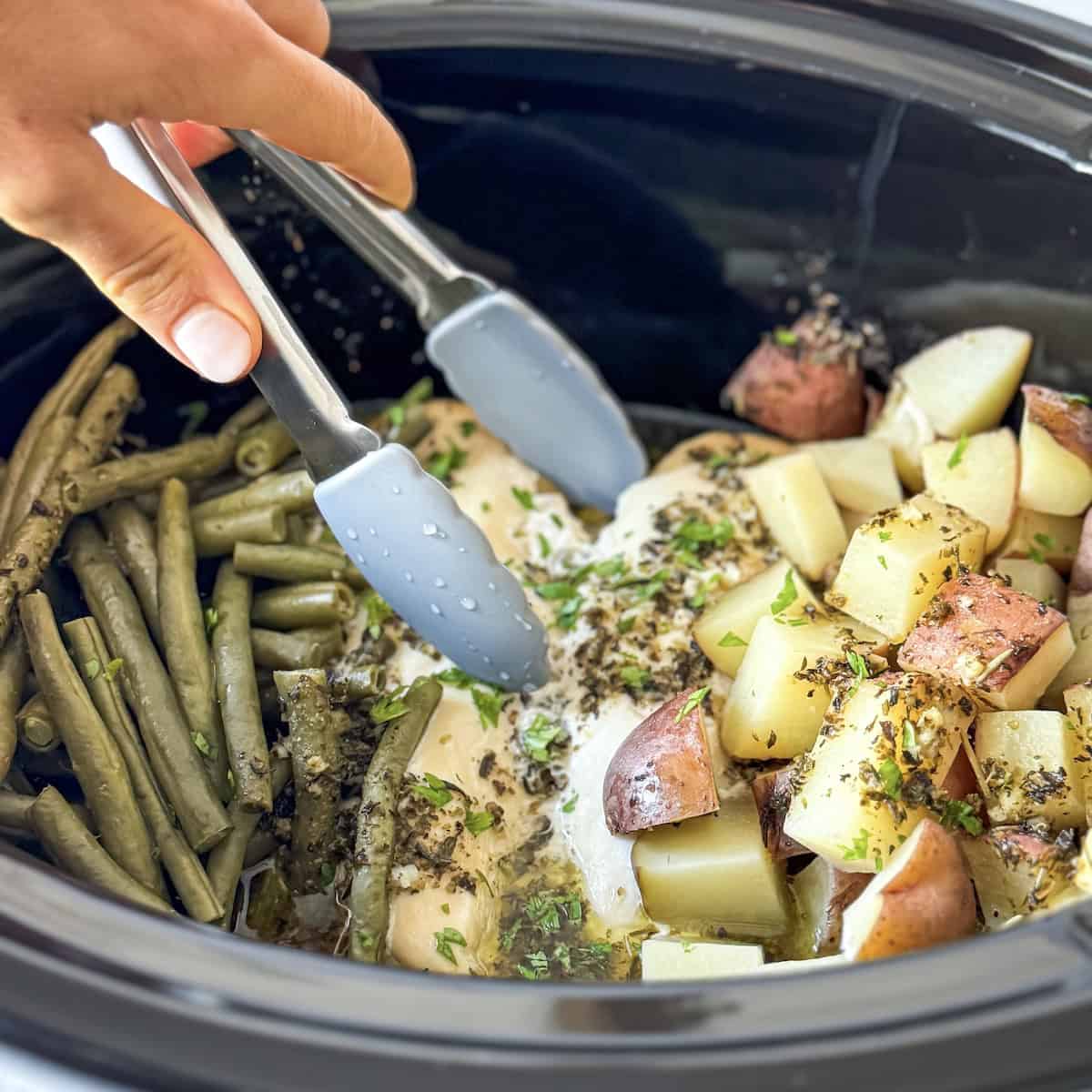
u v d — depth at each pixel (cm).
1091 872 26
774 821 30
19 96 26
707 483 37
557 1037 21
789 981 21
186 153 35
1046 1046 21
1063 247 34
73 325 36
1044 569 33
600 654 34
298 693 31
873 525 31
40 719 30
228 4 28
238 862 30
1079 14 35
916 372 37
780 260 39
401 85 37
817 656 31
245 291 29
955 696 29
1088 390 35
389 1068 21
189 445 36
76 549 33
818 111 35
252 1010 21
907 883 26
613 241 40
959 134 34
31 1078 21
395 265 35
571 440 38
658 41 35
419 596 31
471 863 31
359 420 41
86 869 28
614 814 30
